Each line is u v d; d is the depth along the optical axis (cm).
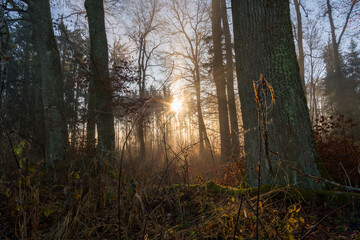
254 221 218
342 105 2056
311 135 398
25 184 238
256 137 408
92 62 883
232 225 226
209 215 267
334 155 518
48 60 970
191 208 304
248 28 439
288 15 429
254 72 426
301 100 407
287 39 418
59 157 796
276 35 416
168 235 230
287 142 384
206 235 231
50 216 289
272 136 393
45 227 261
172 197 311
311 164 373
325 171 381
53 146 880
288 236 200
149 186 326
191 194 343
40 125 1066
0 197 283
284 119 393
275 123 396
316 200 320
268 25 421
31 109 1056
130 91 936
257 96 164
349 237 229
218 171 517
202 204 287
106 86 860
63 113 975
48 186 376
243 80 442
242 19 449
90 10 911
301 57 1820
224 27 1398
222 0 1426
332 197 311
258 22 429
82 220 273
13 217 247
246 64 438
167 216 281
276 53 413
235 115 1307
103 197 310
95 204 297
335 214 285
